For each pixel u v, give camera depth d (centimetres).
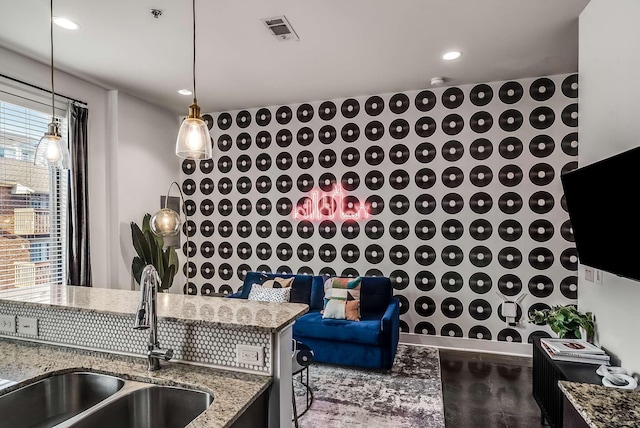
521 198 381
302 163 455
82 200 355
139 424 129
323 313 374
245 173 480
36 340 171
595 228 193
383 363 330
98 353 157
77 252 349
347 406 272
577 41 292
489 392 298
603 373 190
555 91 369
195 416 126
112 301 172
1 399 125
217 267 493
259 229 474
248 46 298
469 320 397
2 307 178
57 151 203
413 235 414
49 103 337
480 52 312
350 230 436
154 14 249
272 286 407
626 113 189
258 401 127
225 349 139
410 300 415
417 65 340
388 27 270
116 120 398
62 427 106
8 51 304
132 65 335
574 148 366
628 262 164
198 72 352
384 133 423
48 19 255
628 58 187
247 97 430
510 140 383
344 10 246
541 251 376
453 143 400
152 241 408
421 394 291
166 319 145
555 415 216
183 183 506
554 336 324
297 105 456
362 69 348
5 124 305
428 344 408
